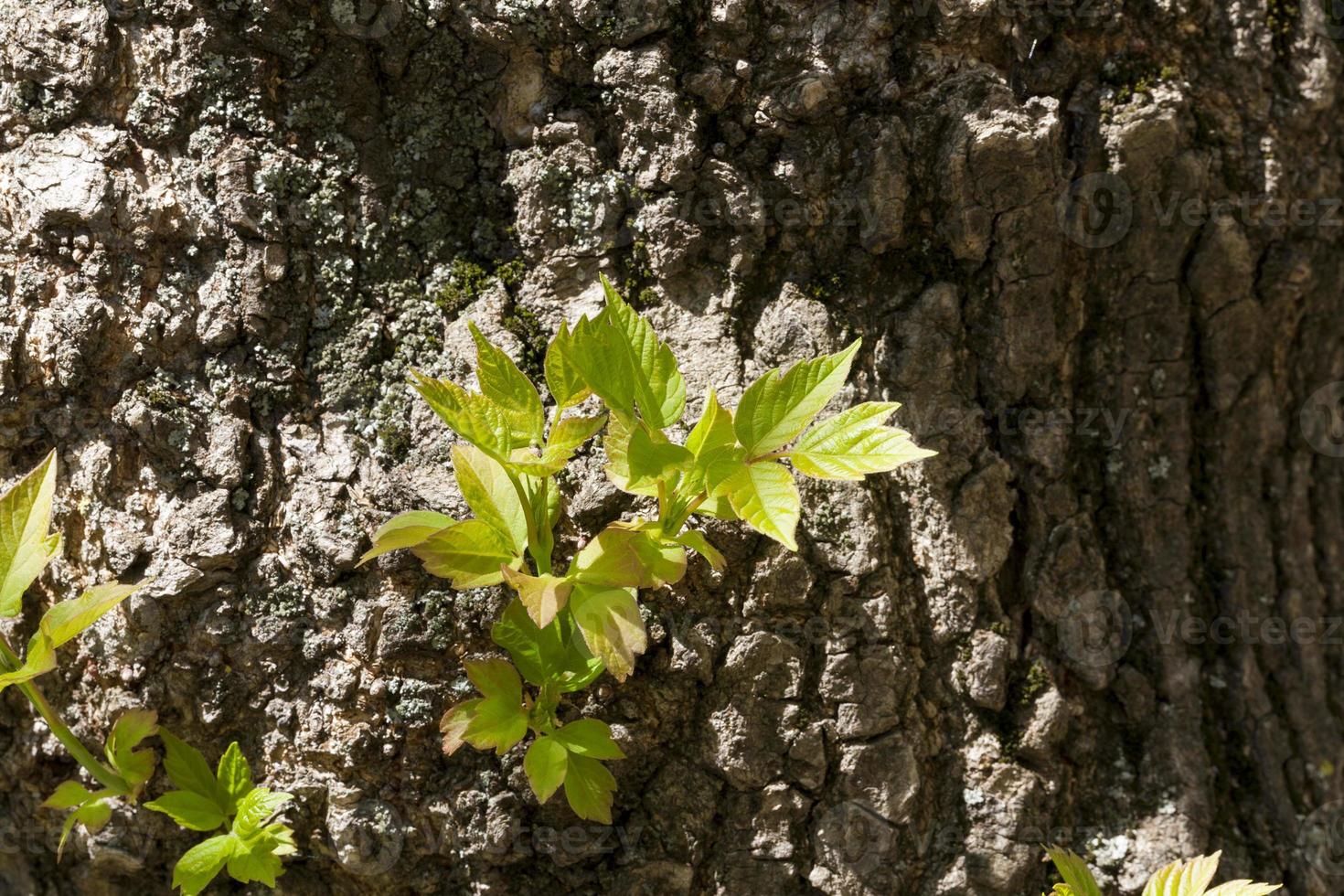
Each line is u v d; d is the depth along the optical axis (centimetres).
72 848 140
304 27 136
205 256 136
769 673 137
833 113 137
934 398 139
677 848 137
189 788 135
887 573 137
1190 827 140
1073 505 140
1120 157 138
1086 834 140
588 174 137
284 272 136
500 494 134
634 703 137
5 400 136
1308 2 140
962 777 139
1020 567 140
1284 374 145
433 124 138
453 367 137
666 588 136
